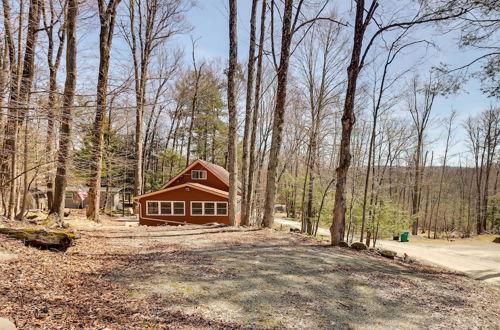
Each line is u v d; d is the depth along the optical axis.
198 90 29.16
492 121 29.78
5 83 5.21
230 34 12.15
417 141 28.30
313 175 19.59
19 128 7.17
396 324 4.21
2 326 2.44
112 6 11.92
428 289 6.17
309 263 6.91
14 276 3.97
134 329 3.11
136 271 5.30
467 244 21.83
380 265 7.75
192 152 37.53
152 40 19.33
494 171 36.44
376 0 8.75
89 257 5.84
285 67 11.53
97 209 13.83
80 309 3.40
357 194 19.11
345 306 4.66
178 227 12.95
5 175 9.09
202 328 3.39
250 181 13.33
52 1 9.28
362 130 22.78
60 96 5.81
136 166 20.34
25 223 8.15
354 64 9.23
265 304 4.39
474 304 5.62
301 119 19.89
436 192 34.62
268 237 10.16
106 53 11.34
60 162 8.14
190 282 4.97
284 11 11.39
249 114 13.02
